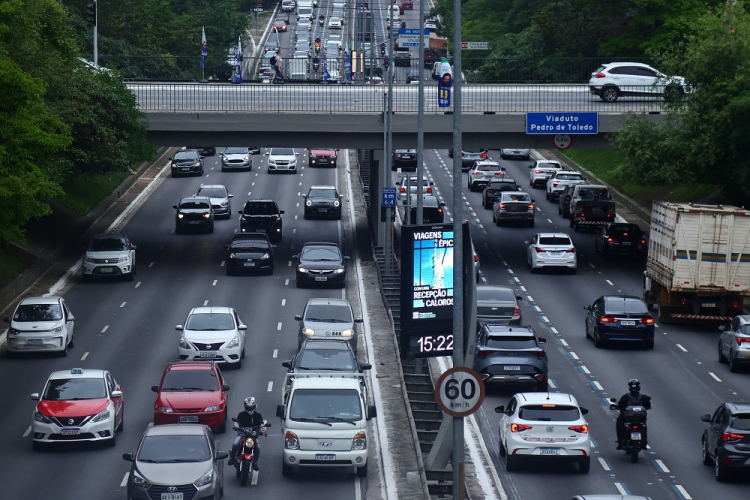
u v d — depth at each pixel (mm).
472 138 140125
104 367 90500
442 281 64312
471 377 49281
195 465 56281
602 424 76188
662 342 101875
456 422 49375
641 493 61406
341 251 134000
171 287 123812
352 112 138250
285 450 63281
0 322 105312
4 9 105750
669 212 107250
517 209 163500
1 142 89250
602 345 99500
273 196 186250
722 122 127375
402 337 64250
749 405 65062
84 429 68375
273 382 85812
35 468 64938
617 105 159625
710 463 66875
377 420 77312
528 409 64812
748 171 126000
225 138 141750
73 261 136125
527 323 108625
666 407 80250
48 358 93625
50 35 136750
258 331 103875
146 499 54812
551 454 63969
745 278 105062
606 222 161375
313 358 77750
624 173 138125
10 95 88625
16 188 89375
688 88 135000
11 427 74188
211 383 72938
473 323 63562
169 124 140750
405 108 147500
